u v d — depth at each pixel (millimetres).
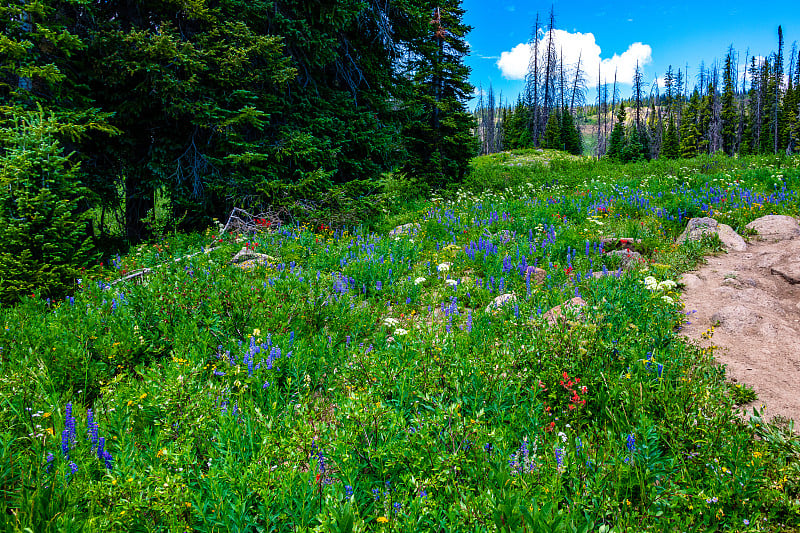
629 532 2346
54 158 6762
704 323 5145
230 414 3264
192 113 9547
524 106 74438
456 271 8102
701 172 17703
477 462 2812
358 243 9609
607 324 4562
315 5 11250
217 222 10016
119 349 4484
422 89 21172
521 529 2176
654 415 3365
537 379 3742
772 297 5684
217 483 2539
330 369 4559
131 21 9703
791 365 4105
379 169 13797
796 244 7676
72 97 8414
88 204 9203
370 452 2840
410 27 14188
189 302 5477
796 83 72688
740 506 2486
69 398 3820
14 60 7477
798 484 2605
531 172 26625
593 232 9133
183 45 8883
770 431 3059
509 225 10664
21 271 6227
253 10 10078
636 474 2713
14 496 2461
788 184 13273
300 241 9531
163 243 9367
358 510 2463
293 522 2428
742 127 69250
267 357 4191
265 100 10742
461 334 5051
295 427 3146
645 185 14508
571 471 2740
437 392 3734
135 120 9922
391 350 4488
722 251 7859
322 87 12750
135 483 2436
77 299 6035
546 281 6828
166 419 3076
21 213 6422
